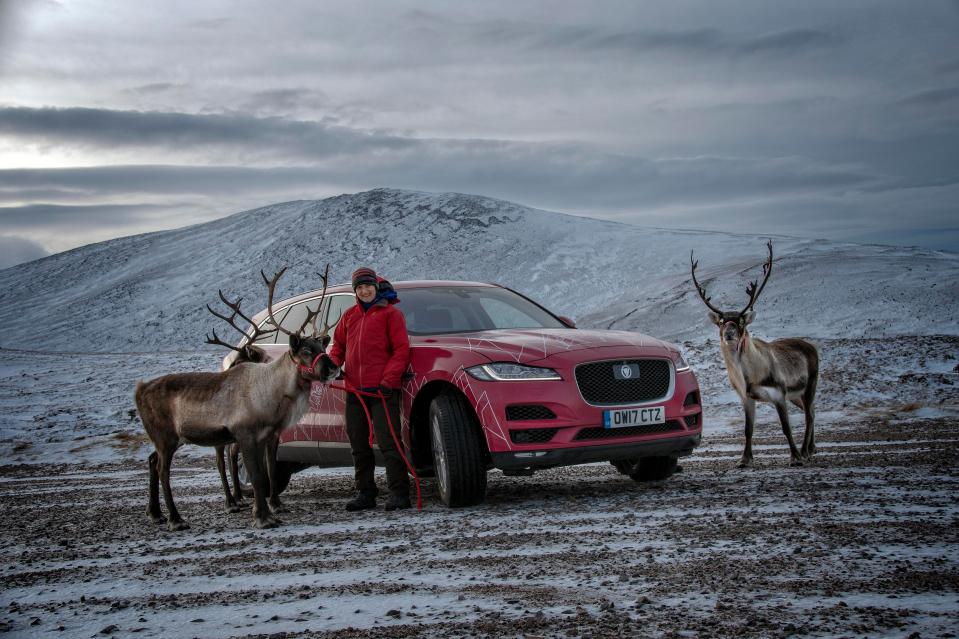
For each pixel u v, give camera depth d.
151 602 4.36
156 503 7.30
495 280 122.31
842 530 5.00
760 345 8.82
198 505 8.47
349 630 3.62
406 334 7.07
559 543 5.15
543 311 8.41
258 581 4.70
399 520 6.42
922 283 51.97
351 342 7.19
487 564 4.71
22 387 26.22
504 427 6.42
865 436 11.59
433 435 6.90
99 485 11.05
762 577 4.06
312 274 140.62
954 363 18.12
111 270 167.00
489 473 9.20
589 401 6.57
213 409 6.77
